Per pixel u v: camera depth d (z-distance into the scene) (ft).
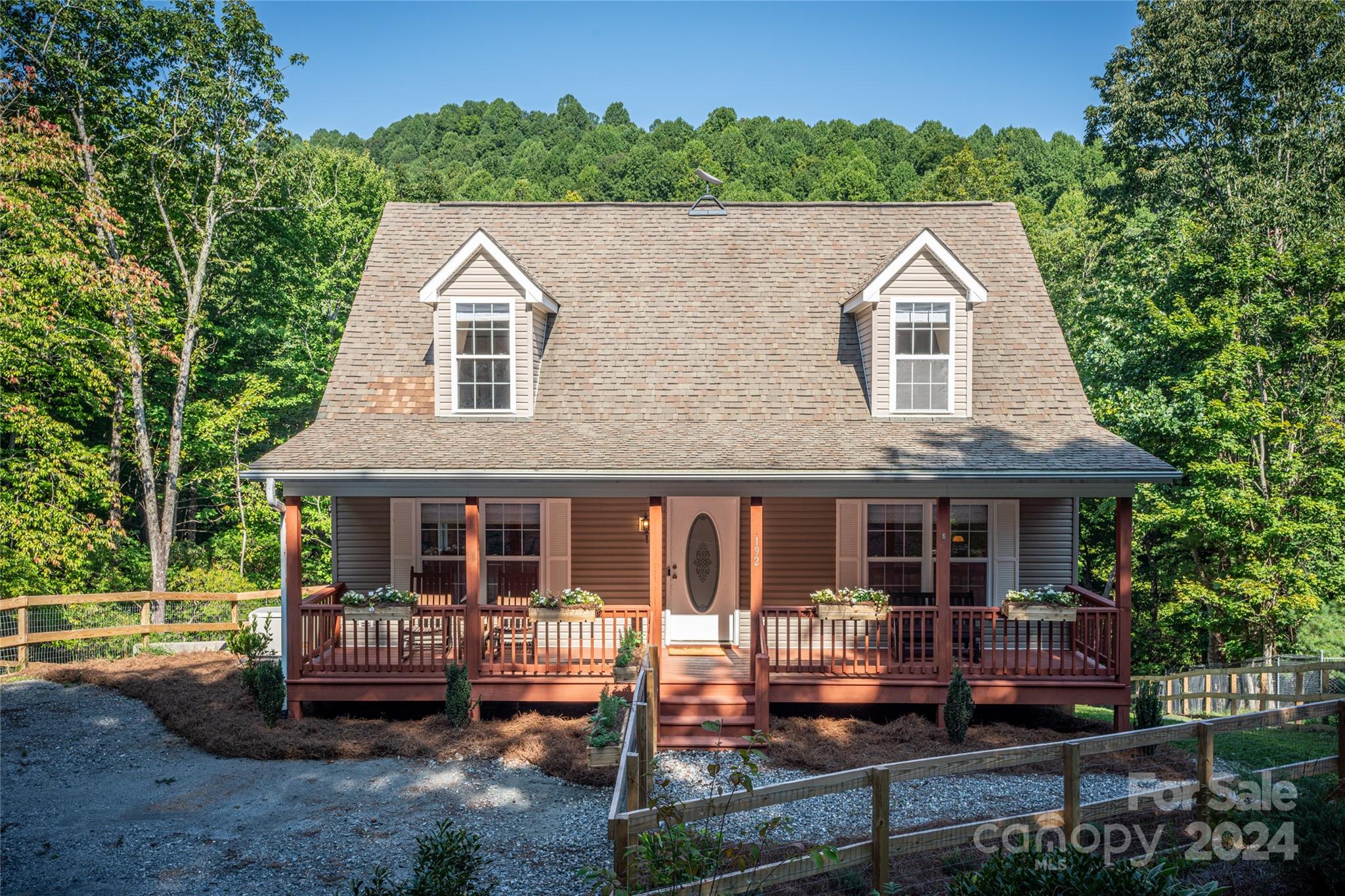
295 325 106.73
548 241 58.75
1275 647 68.13
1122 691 41.47
